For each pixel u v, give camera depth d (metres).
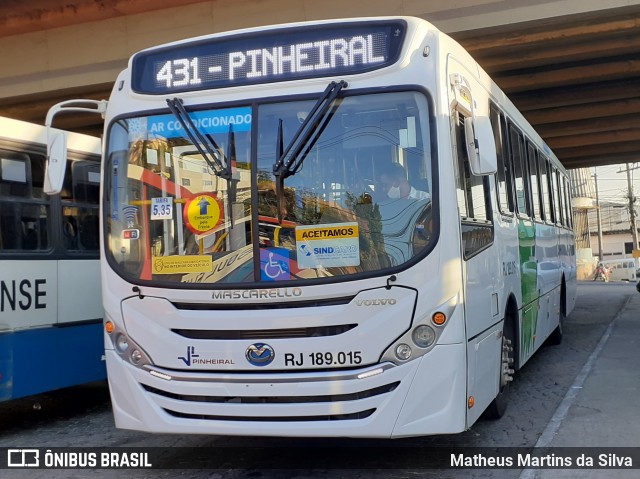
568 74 15.48
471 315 5.08
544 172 10.12
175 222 5.16
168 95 5.33
